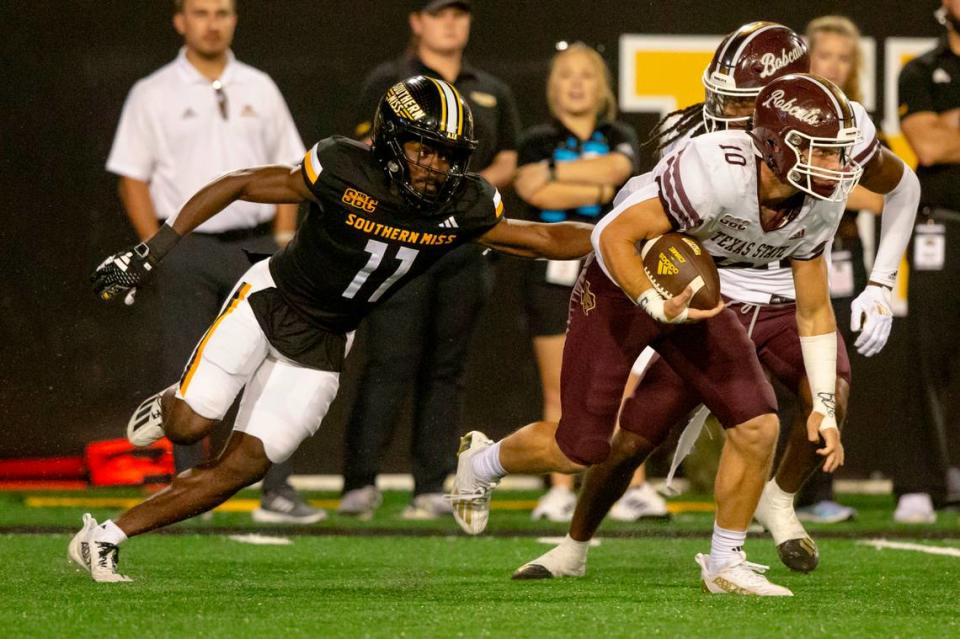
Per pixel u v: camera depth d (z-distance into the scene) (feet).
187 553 57.47
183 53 71.56
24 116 82.17
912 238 76.48
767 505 53.42
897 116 78.02
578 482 79.00
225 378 47.57
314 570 52.90
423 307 71.97
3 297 82.28
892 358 85.35
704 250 43.70
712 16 84.89
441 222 45.85
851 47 71.72
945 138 75.15
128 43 82.79
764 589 46.03
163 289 68.80
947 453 81.10
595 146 74.49
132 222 77.36
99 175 82.79
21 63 82.07
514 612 42.11
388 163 44.88
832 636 38.73
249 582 48.98
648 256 43.73
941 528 70.95
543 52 84.33
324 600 44.45
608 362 45.98
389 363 71.92
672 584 49.21
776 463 72.33
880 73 85.10
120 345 82.99
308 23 83.46
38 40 82.12
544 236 47.06
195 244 68.54
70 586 46.88
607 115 75.25
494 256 74.49
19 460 82.58
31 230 82.33
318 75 83.66
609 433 46.73
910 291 76.69
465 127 44.42
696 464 82.53
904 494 75.31
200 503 47.93
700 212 42.88
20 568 51.52
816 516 74.13
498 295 84.48
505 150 74.02
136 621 39.96
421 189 44.88
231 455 47.73
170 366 68.44
